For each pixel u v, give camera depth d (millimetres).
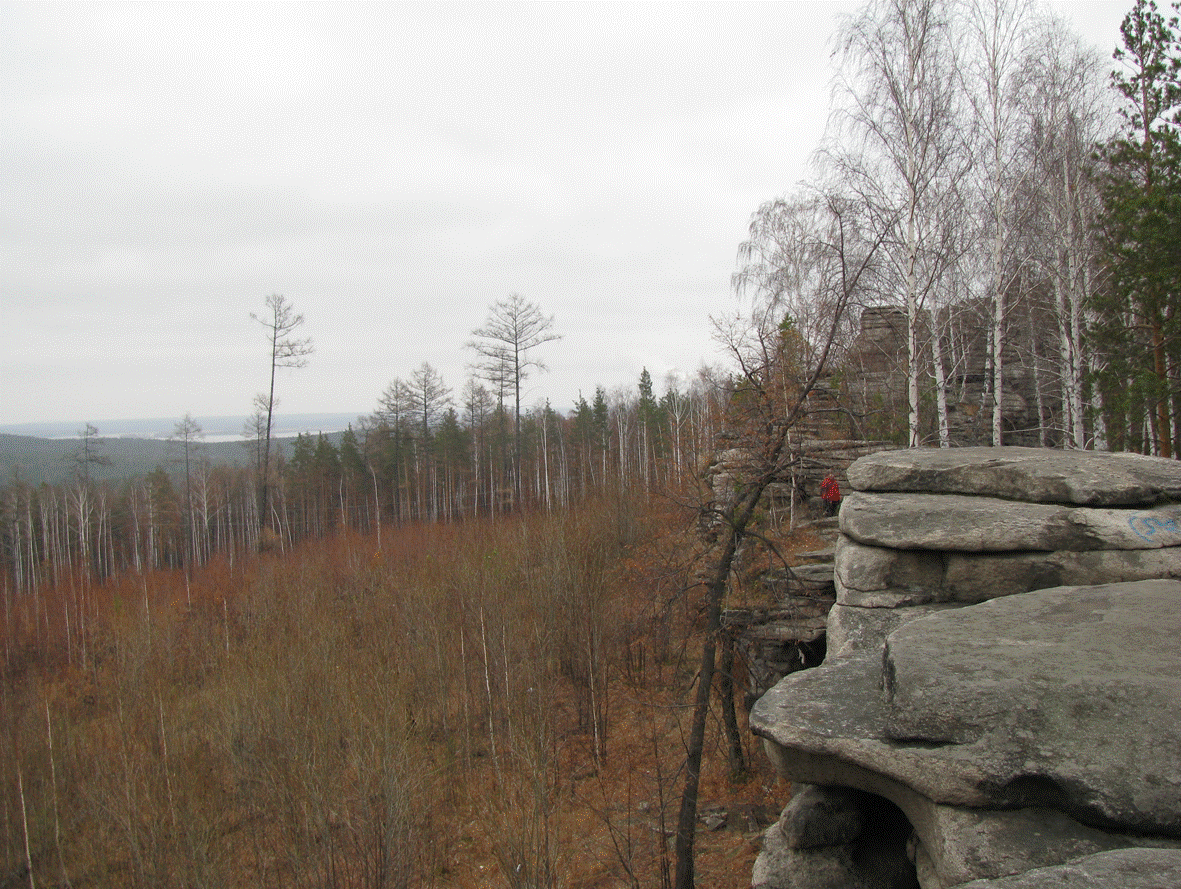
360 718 15312
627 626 19250
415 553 30297
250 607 26984
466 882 13258
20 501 61562
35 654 28844
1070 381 20578
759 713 6027
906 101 17422
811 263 21391
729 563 12312
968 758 4789
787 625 13898
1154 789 4172
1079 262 20500
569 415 73312
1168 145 16547
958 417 22844
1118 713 4570
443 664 19781
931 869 5355
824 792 6418
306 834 12562
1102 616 5797
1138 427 18453
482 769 17219
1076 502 8641
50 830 14883
